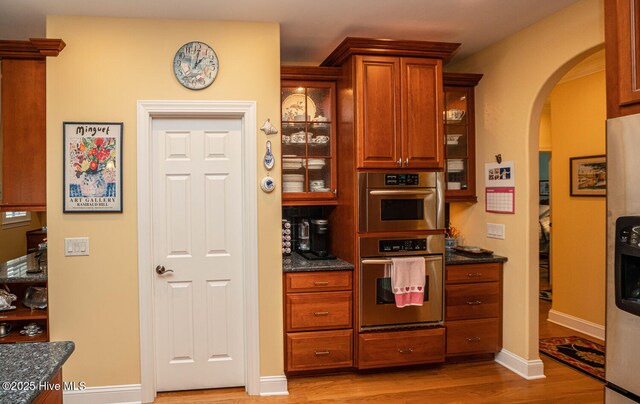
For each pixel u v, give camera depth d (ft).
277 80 9.77
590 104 13.56
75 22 9.12
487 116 11.94
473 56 12.59
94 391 9.25
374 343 10.29
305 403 9.32
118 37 9.26
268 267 9.82
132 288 9.39
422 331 10.57
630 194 5.29
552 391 9.79
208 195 9.88
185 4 8.71
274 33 9.77
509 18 9.91
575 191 14.06
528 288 10.48
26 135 9.26
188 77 9.44
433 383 10.23
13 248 18.28
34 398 3.90
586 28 8.91
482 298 11.19
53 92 9.07
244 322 10.02
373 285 10.31
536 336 10.54
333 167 11.32
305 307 10.08
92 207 9.21
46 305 9.49
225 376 10.03
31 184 9.29
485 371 10.92
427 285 10.65
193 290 9.87
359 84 10.12
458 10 9.41
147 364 9.43
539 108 10.39
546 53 9.89
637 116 5.19
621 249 5.38
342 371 10.84
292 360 10.05
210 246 9.91
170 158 9.76
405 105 10.36
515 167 10.87
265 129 9.65
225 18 9.46
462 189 12.37
